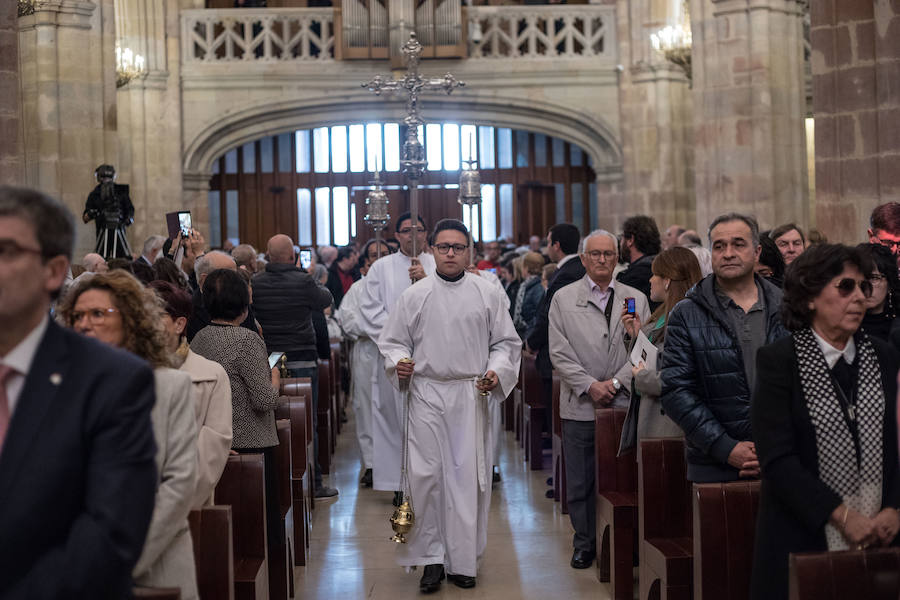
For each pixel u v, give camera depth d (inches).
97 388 99.0
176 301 179.2
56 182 558.3
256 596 195.8
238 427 222.8
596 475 256.7
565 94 869.2
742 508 183.3
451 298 253.0
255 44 860.0
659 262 233.6
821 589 135.6
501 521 322.3
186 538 138.4
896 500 143.5
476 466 251.3
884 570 136.4
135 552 97.6
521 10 871.1
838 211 371.2
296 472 281.1
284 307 341.7
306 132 983.0
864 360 146.9
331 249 649.6
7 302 96.0
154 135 841.5
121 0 829.8
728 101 566.3
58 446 96.6
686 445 200.8
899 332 179.3
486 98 866.8
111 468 97.5
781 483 143.9
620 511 237.8
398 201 986.1
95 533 94.9
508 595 248.7
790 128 567.8
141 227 836.6
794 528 146.8
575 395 267.9
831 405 144.6
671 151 850.1
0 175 334.0
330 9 866.8
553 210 992.2
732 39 563.2
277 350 341.7
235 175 983.0
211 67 852.6
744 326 192.5
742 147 562.9
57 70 557.6
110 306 135.5
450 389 251.9
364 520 328.5
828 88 371.9
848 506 143.9
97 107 574.6
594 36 871.7
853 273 144.6
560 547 291.3
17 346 99.5
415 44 373.4
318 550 295.3
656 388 221.5
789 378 147.0
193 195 863.7
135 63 733.9
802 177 572.4
